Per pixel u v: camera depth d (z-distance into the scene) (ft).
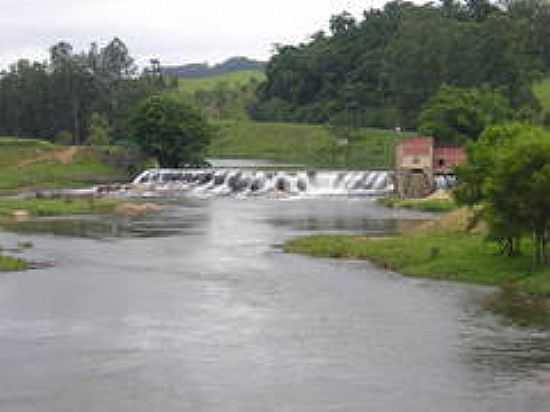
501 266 263.49
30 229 393.70
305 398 155.74
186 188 582.76
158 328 204.13
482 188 270.46
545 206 252.83
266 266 287.89
